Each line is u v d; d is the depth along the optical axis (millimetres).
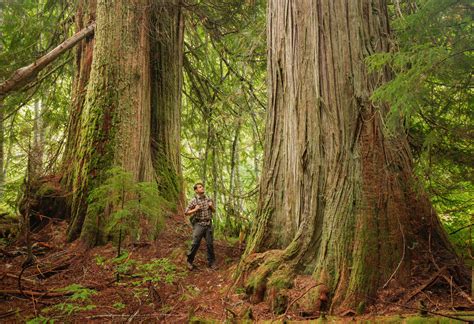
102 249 7719
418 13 4371
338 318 4090
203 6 11266
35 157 8211
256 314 4570
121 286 6113
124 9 9250
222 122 12219
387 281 4445
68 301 5477
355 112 5125
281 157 5777
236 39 10359
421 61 3936
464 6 4273
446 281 4383
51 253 7684
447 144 5469
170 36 10969
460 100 5035
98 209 8047
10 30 10625
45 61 8328
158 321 4867
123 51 9102
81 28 10656
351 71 5242
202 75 12977
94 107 8914
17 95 11227
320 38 5402
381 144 5031
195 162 13445
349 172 4957
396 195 4848
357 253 4570
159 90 10672
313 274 4754
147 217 8328
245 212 11359
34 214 8609
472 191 6406
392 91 4086
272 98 6027
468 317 3533
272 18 6199
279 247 5527
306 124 5410
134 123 9000
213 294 5531
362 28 5371
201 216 7113
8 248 7738
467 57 4137
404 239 4641
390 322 3793
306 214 5199
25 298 5492
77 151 9039
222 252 7914
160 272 6688
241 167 16250
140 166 9039
